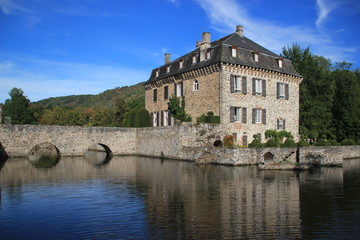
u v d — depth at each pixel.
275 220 13.59
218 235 11.81
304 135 52.28
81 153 45.72
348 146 43.59
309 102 53.91
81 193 19.00
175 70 49.19
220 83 40.19
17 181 23.39
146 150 46.53
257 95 43.53
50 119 84.75
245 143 42.03
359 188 20.41
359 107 54.59
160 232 12.15
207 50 43.06
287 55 59.22
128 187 20.80
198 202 16.58
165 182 22.66
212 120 39.88
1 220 13.80
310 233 12.05
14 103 72.25
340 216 14.18
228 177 24.97
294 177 25.09
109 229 12.54
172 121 48.97
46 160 39.91
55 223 13.35
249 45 45.50
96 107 148.00
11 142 41.56
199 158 36.28
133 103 82.88
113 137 47.81
